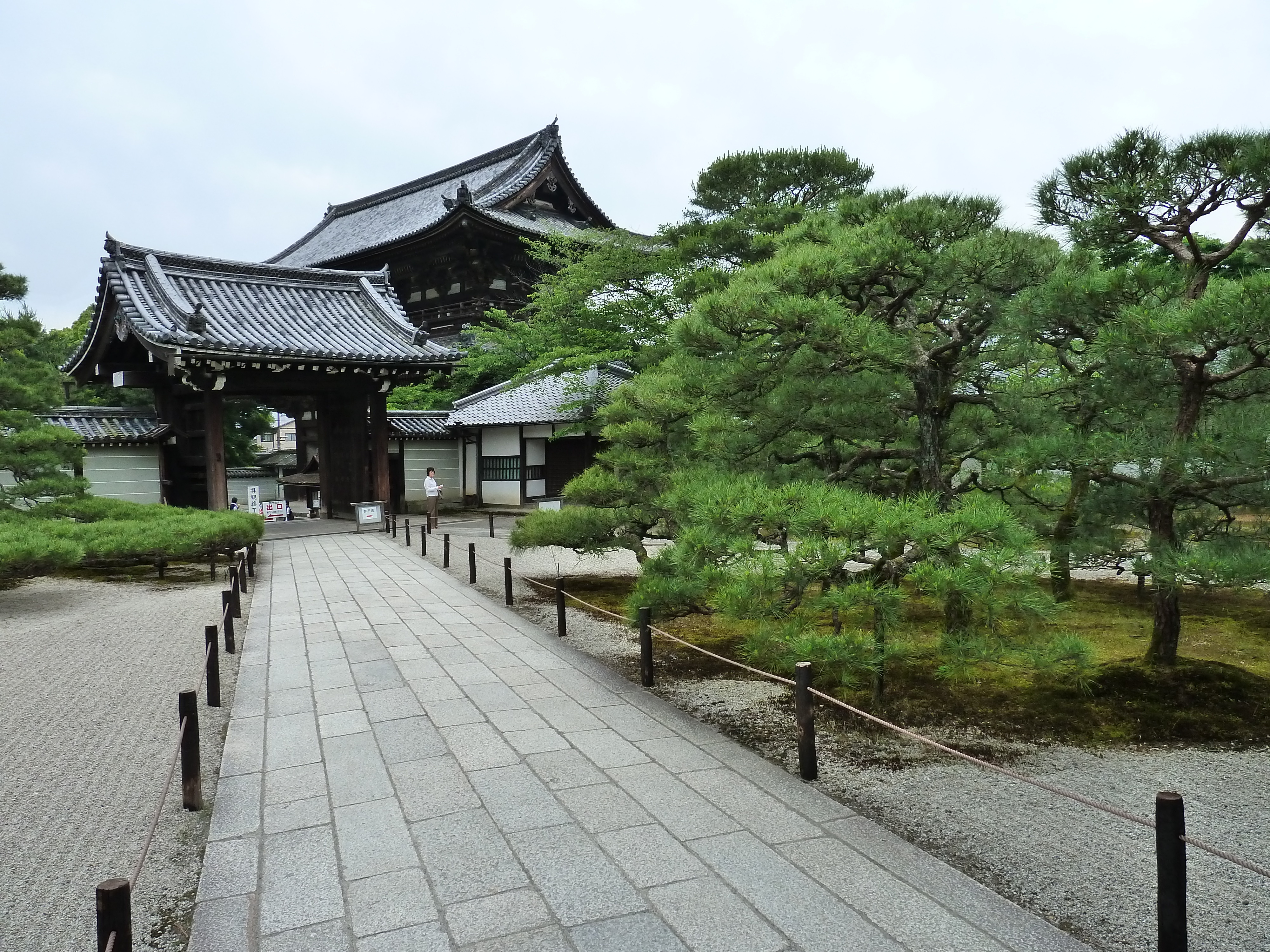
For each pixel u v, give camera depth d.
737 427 8.18
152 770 5.73
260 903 3.91
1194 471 6.20
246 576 13.99
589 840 4.55
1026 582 5.35
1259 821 4.79
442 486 30.38
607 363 23.88
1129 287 5.67
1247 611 9.86
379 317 24.86
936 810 4.98
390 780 5.44
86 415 23.00
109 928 2.92
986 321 6.94
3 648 9.51
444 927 3.70
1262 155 5.59
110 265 20.77
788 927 3.66
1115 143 6.36
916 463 7.45
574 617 10.96
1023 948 3.48
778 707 7.02
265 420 38.41
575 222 44.22
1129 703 6.52
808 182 23.94
